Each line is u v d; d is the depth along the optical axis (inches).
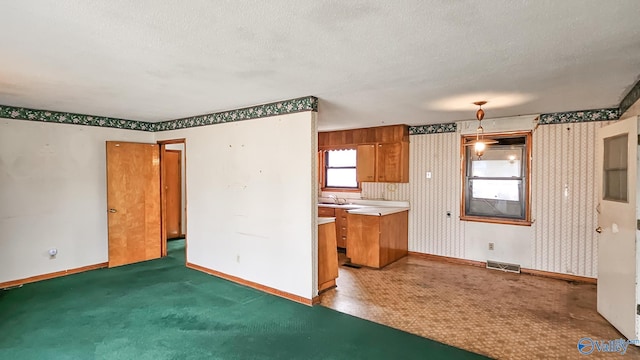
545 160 198.2
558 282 188.2
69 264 198.8
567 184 192.2
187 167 215.3
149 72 116.5
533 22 77.2
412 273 203.9
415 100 159.3
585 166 187.2
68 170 197.9
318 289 167.9
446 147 233.0
